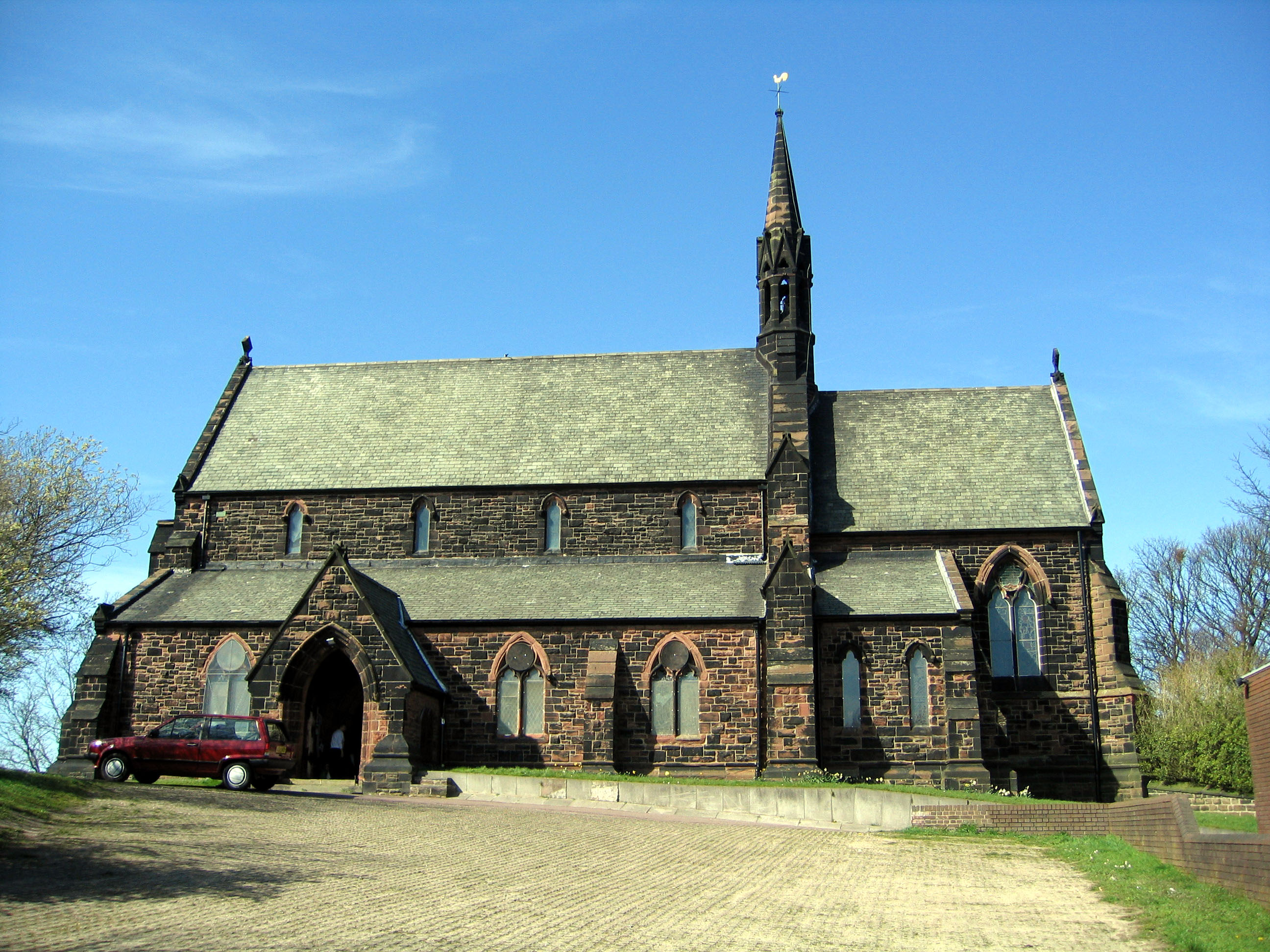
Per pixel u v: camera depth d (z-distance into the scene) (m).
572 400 64.88
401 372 68.00
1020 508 57.91
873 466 61.16
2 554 48.22
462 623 54.81
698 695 53.28
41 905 22.48
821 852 36.28
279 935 21.52
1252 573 87.56
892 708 52.84
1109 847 36.03
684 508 59.34
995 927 25.36
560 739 53.44
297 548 61.06
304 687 51.56
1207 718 53.06
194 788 43.44
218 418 65.81
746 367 65.25
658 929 24.22
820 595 54.94
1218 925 23.42
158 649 55.22
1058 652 55.38
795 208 65.12
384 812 40.31
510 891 27.23
